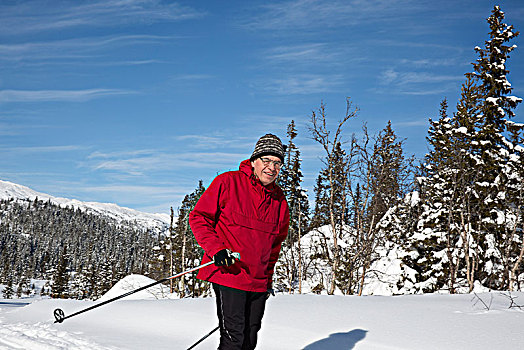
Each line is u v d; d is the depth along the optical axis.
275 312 7.47
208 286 21.59
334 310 7.67
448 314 7.37
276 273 25.86
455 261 22.14
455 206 22.36
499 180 21.92
